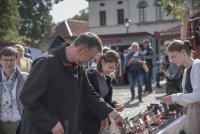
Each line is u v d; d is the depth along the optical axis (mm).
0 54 5750
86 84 4438
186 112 5266
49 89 3932
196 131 5125
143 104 12781
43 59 3926
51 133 3936
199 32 7395
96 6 58406
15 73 5789
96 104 4473
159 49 26250
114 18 57656
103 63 5168
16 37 36344
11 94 5746
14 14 36656
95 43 3871
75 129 4125
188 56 5070
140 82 13336
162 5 23094
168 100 5074
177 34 19203
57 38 4254
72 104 4035
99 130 5109
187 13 9211
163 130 5246
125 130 5094
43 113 3830
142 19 56312
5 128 5789
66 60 3980
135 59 13414
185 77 5129
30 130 3961
